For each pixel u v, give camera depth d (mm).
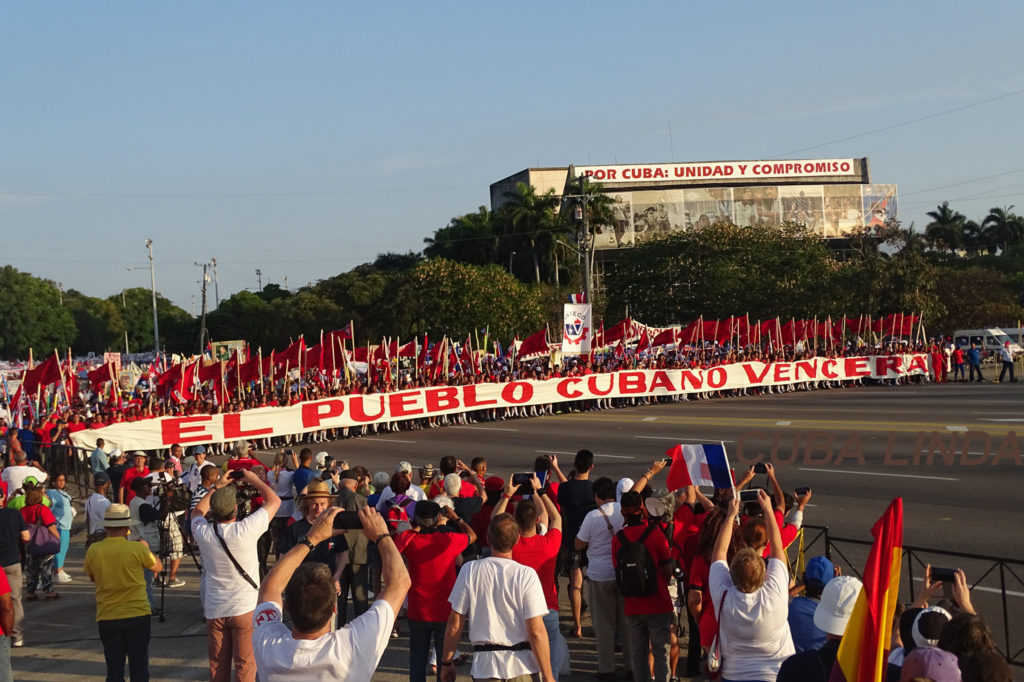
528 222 87562
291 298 79312
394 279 73500
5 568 10461
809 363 44750
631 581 7523
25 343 107438
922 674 4297
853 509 16422
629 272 73125
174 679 9289
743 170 114438
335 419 32031
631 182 112750
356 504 10141
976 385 42156
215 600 7566
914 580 11648
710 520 7145
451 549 7625
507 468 23641
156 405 30438
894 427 26969
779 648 5621
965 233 134125
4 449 22875
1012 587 11445
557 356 48344
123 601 7992
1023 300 76625
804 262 68062
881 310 59719
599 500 8688
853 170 117062
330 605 4215
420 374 36812
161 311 144375
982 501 16500
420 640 7633
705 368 42125
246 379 32312
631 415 35656
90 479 22312
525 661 6074
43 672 9688
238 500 11266
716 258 69125
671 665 8484
